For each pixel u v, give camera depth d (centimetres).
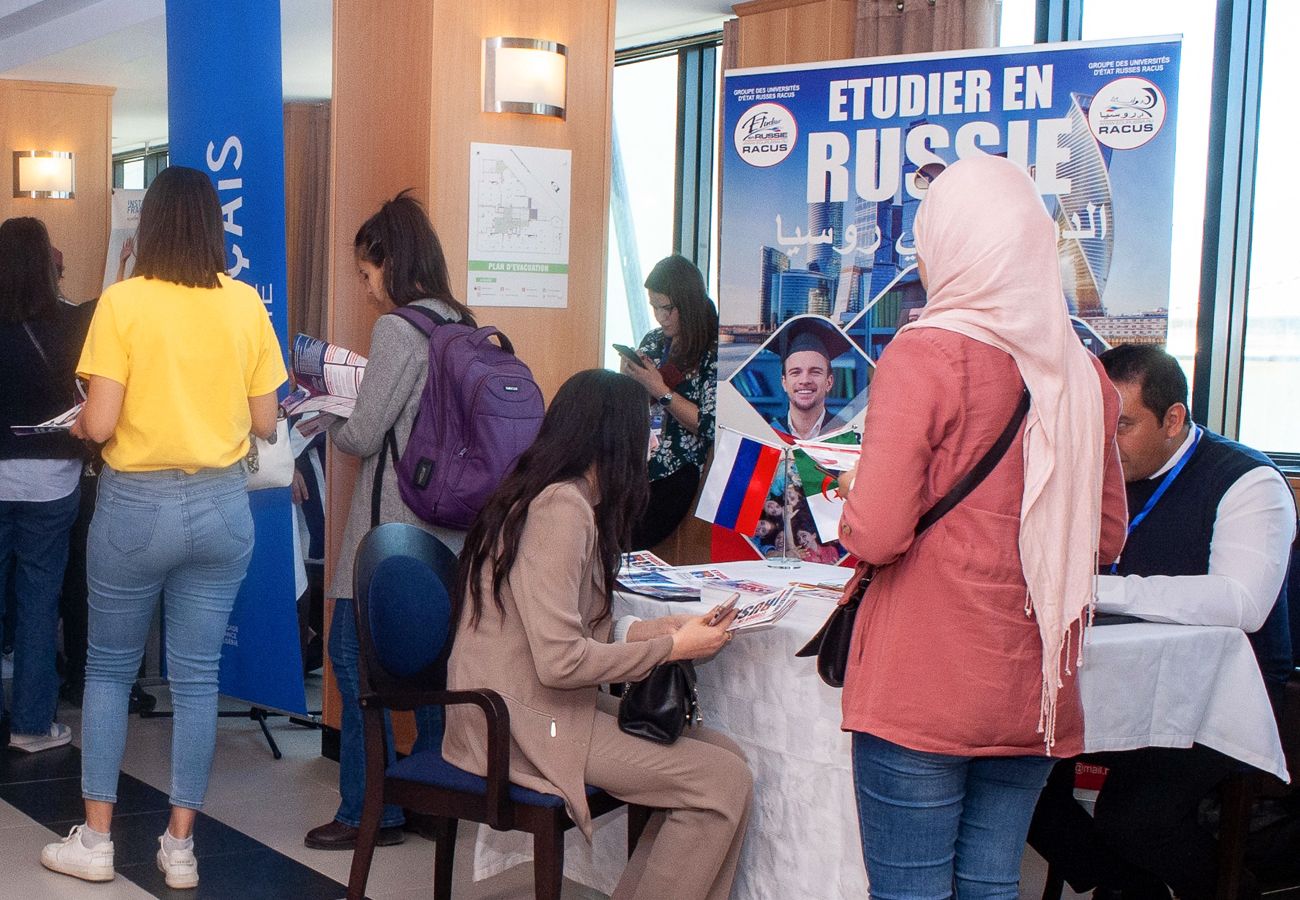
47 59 743
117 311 277
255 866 313
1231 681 240
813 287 400
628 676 229
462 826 350
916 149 386
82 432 282
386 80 387
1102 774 374
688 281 451
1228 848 252
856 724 177
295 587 405
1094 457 177
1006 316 171
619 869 287
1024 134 373
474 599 237
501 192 384
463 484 291
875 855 180
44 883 297
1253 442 430
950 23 467
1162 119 359
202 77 416
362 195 396
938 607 172
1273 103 419
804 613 256
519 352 392
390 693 238
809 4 516
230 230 409
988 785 183
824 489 339
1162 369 254
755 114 405
